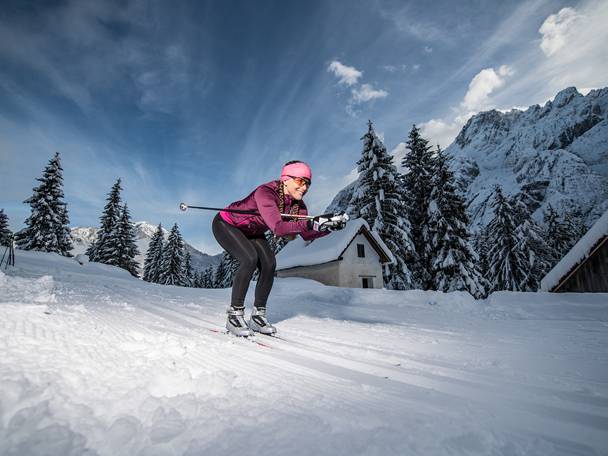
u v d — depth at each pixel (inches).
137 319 104.7
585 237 437.7
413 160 1010.7
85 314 94.8
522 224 1063.0
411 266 934.4
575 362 72.2
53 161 1121.4
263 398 43.7
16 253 602.5
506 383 55.4
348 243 751.1
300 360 67.0
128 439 31.6
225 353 67.4
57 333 63.2
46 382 41.4
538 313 230.2
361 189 879.7
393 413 40.1
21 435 30.4
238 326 96.9
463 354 81.0
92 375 46.2
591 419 40.1
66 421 33.8
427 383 54.6
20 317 68.8
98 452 29.5
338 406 41.8
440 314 236.1
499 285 1071.0
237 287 101.7
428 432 34.3
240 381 50.1
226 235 110.6
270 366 60.1
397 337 106.7
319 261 767.1
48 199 1085.8
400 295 386.3
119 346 62.1
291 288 468.1
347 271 751.1
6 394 36.5
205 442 31.8
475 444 32.6
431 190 932.6
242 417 37.4
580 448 32.4
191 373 51.8
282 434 33.6
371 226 856.3
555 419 40.0
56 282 238.8
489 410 42.6
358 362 68.1
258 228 115.1
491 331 133.5
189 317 130.8
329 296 387.2
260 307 113.4
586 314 214.7
